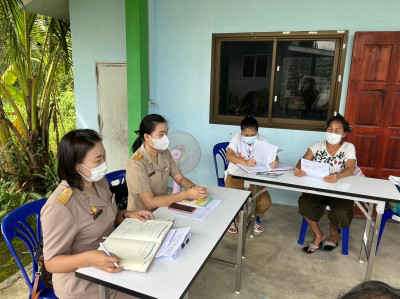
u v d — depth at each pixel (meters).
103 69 3.95
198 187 1.76
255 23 3.28
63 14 4.07
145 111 3.59
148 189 1.77
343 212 2.35
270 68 3.39
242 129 2.75
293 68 3.32
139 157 1.82
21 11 3.50
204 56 3.53
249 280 2.16
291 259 2.43
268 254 2.50
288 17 3.15
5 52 3.56
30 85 3.75
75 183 1.22
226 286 2.09
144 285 1.04
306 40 3.20
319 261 2.40
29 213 1.54
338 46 3.10
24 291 2.06
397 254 2.51
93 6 3.80
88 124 4.23
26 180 3.84
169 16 3.55
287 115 3.46
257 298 1.98
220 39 3.46
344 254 2.49
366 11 2.92
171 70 3.69
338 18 3.01
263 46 3.37
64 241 1.18
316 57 3.22
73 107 5.89
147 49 3.52
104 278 1.07
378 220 2.02
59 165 1.22
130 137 3.60
